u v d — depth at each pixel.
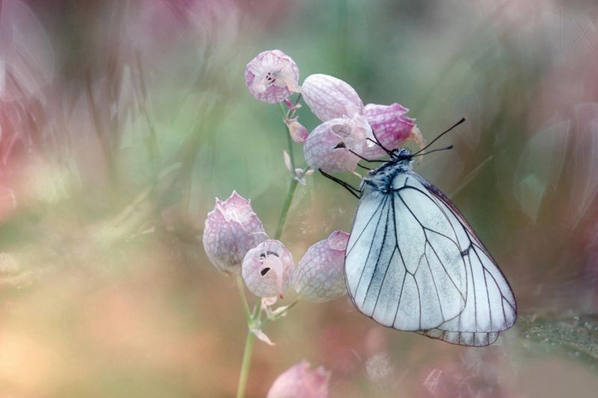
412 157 0.46
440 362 0.50
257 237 0.45
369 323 0.50
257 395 0.49
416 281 0.46
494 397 0.50
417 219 0.46
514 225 0.56
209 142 0.56
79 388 0.47
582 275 0.54
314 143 0.45
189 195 0.55
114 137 0.55
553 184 0.57
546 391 0.50
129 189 0.54
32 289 0.49
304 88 0.45
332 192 0.55
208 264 0.51
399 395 0.50
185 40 0.57
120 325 0.48
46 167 0.54
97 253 0.51
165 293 0.50
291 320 0.50
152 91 0.57
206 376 0.49
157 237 0.53
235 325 0.50
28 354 0.47
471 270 0.47
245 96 0.57
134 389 0.48
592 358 0.50
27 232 0.52
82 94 0.55
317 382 0.44
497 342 0.51
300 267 0.45
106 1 0.56
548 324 0.52
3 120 0.54
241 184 0.56
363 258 0.45
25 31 0.55
